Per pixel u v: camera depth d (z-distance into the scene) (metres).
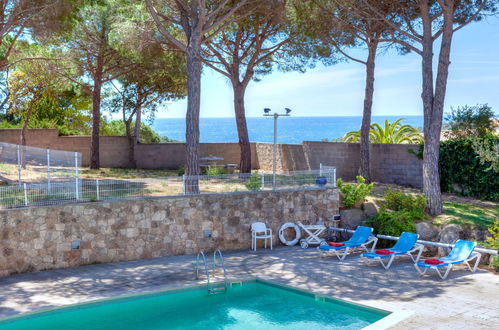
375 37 19.25
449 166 18.45
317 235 16.47
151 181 14.48
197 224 15.00
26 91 23.59
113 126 37.59
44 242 12.79
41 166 14.65
